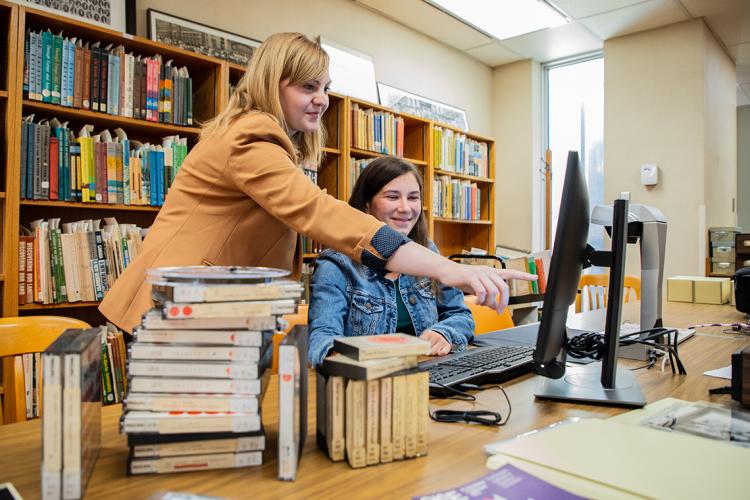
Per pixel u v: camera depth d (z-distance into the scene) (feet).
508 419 2.67
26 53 6.32
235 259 3.70
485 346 4.51
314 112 3.97
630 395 2.98
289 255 4.10
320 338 3.73
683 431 2.37
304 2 11.55
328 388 2.15
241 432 2.06
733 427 2.42
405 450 2.16
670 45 13.65
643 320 4.59
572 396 2.97
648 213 4.51
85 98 6.80
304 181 3.05
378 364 2.09
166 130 7.82
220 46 9.73
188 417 2.02
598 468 1.90
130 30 8.11
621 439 2.20
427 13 13.17
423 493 1.85
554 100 16.71
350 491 1.87
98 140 6.98
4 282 6.13
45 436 1.78
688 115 13.38
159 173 7.48
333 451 2.14
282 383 1.96
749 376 2.89
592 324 6.11
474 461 2.14
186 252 3.56
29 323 4.06
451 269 2.64
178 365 2.05
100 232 6.87
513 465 1.94
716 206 14.37
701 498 1.67
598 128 15.89
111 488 1.89
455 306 5.34
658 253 4.52
